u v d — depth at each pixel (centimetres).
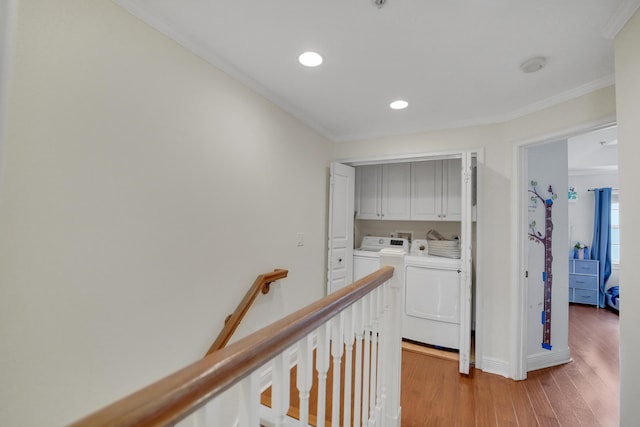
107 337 126
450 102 236
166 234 152
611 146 411
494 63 178
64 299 112
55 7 109
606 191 479
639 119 121
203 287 174
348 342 107
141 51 139
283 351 68
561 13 134
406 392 223
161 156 149
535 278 262
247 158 208
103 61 124
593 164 426
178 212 159
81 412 117
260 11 139
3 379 97
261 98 221
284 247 251
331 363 193
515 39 154
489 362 255
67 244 113
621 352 132
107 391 126
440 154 283
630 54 128
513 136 248
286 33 156
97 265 123
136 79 137
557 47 160
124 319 133
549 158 268
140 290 140
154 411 38
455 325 288
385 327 154
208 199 177
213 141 181
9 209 98
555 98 216
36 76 104
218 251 185
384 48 166
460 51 167
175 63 156
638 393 121
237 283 200
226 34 158
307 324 75
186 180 163
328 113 265
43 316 106
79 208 117
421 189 361
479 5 131
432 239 364
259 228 221
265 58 180
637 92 123
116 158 129
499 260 253
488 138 263
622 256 132
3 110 66
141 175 140
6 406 98
